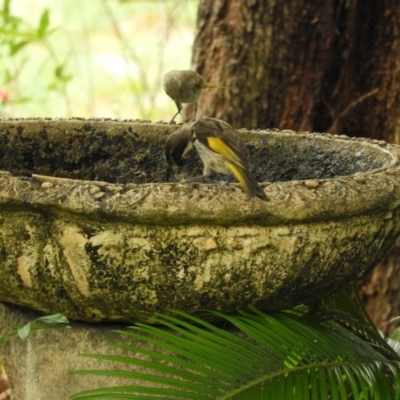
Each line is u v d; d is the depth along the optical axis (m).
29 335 6.86
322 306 7.81
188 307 6.23
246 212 5.82
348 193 6.12
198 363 6.59
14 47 13.72
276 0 11.48
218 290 6.12
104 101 20.83
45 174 8.40
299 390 6.07
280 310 6.73
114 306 6.27
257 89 11.64
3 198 5.89
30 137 8.30
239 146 6.87
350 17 11.44
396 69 11.38
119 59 22.62
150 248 5.91
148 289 6.09
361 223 6.36
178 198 5.77
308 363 6.30
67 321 6.31
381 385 6.33
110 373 5.79
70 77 15.34
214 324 6.72
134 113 19.78
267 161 8.12
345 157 7.63
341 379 6.21
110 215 5.77
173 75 10.53
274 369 6.13
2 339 6.59
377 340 7.71
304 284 6.35
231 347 6.12
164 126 8.44
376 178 6.35
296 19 11.49
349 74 11.54
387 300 11.16
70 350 6.75
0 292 6.53
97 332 6.68
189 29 23.27
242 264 6.04
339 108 11.60
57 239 6.01
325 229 6.16
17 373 7.16
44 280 6.20
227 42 11.70
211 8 11.89
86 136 8.43
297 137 8.03
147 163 8.47
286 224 6.01
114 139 8.46
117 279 6.05
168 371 5.87
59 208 5.85
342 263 6.42
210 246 5.93
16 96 17.48
